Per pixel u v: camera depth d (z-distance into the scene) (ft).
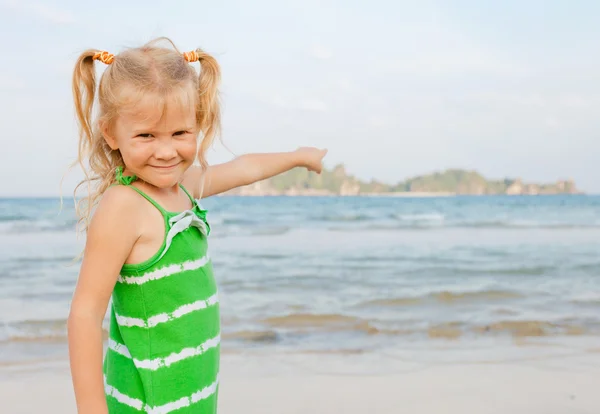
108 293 6.06
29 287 29.91
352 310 23.76
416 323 21.36
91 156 6.60
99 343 5.98
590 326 20.79
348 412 12.76
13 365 16.17
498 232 66.85
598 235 61.77
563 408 13.09
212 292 6.76
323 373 15.53
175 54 6.31
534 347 18.10
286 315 22.53
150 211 6.21
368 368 15.96
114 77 6.02
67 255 43.21
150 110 5.85
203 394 6.52
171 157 6.07
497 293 27.30
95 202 6.59
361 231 68.54
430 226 75.87
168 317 6.27
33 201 145.18
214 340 6.73
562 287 29.37
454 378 15.08
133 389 6.25
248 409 12.94
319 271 36.35
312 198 204.64
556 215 96.68
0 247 48.16
